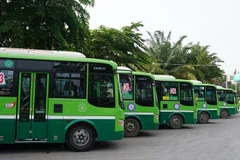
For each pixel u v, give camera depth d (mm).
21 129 7648
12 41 9828
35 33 10828
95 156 7488
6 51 7820
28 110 7730
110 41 17562
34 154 7660
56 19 10750
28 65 7836
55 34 10633
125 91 11617
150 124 11719
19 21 10281
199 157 7594
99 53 17406
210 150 8633
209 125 16719
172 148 8898
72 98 8023
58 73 8008
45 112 7832
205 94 18281
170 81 14656
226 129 14523
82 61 8219
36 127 7738
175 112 14523
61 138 7891
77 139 8070
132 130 11602
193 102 14828
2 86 7645
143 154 7875
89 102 8133
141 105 11711
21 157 7270
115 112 8305
